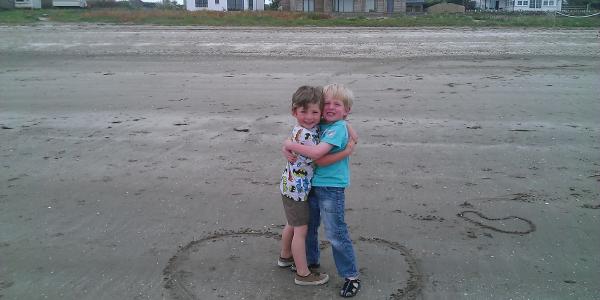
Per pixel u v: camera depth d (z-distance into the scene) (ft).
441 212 15.67
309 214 11.73
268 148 22.27
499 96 32.09
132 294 11.53
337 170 11.32
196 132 24.91
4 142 23.86
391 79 37.96
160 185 18.16
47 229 14.87
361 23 92.79
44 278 12.26
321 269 12.51
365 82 36.88
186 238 14.16
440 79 37.81
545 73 39.99
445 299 11.24
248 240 13.99
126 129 25.72
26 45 59.67
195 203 16.55
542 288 11.61
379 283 11.85
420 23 91.45
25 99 33.17
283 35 69.26
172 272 12.43
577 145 22.48
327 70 42.16
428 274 12.22
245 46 56.90
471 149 21.95
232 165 20.16
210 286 11.81
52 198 17.19
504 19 97.30
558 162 20.29
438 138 23.56
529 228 14.57
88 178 19.01
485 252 13.23
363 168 19.62
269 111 28.86
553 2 200.95
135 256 13.21
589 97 31.71
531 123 26.07
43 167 20.33
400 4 171.22
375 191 17.35
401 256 13.05
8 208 16.40
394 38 64.54
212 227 14.80
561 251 13.26
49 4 158.92
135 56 51.70
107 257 13.20
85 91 35.27
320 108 11.14
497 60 46.78
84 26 86.94
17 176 19.35
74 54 53.67
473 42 59.57
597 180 18.30
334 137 10.94
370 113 28.12
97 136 24.61
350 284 11.41
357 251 13.32
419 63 45.57
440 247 13.51
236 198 16.88
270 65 44.93
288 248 12.34
